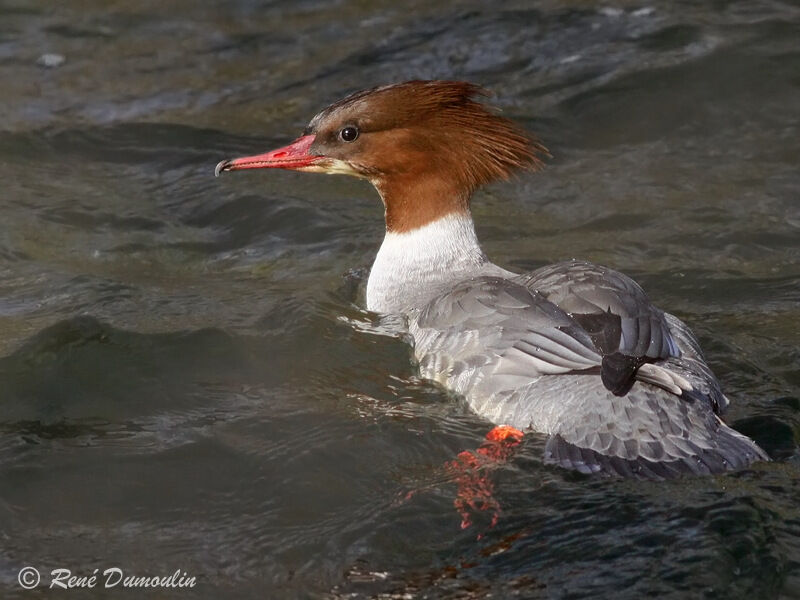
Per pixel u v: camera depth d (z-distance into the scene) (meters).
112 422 10.31
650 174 15.66
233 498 9.23
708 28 18.53
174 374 11.10
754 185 15.28
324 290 12.91
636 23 19.00
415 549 8.52
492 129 11.82
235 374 11.10
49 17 20.88
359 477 9.42
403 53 19.06
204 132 17.17
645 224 14.53
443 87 11.73
